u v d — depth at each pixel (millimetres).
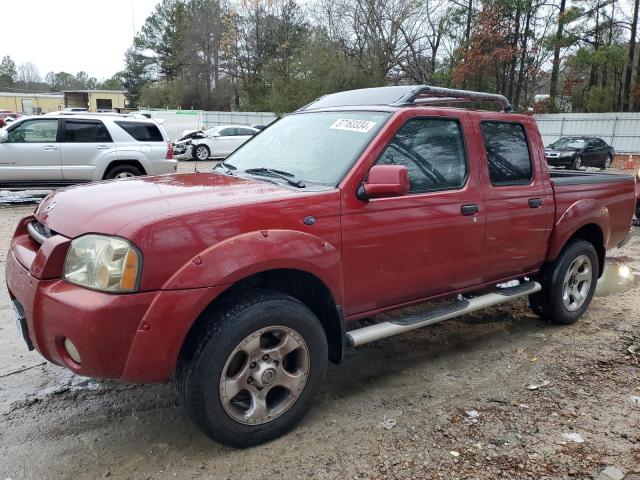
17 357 3963
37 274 2559
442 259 3592
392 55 35250
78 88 111812
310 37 38562
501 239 3959
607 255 7672
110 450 2830
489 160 3918
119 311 2373
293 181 3168
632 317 5039
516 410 3297
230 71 53938
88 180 11078
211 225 2584
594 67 40406
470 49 32938
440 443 2928
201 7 54500
